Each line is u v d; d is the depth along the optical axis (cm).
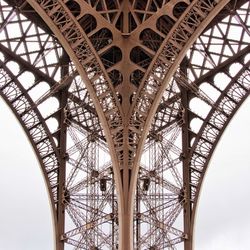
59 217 8394
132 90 7531
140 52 8062
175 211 8431
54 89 8262
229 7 8200
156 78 7338
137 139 7425
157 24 7912
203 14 7169
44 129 8425
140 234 8612
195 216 8406
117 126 7431
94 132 8606
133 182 7381
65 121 8544
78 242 8344
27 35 8362
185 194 8431
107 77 7388
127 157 7412
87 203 8469
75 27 7212
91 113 8638
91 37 8019
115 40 7488
